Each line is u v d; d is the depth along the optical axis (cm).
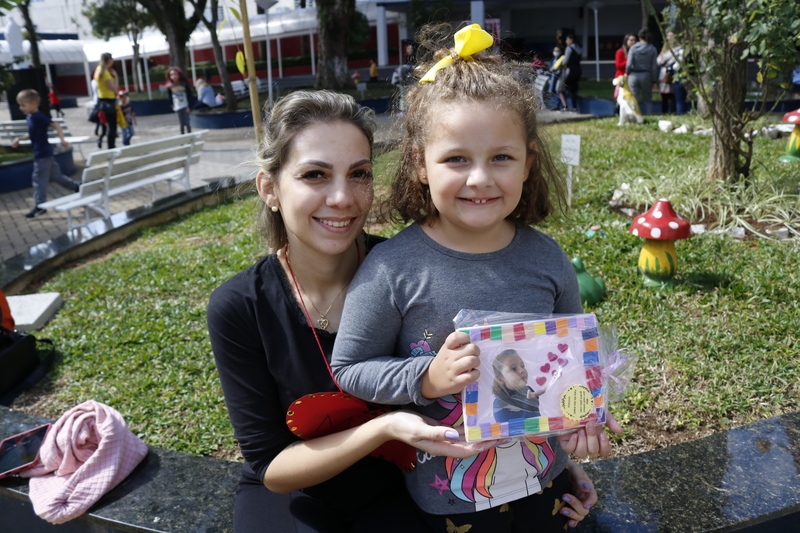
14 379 393
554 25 3966
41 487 253
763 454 247
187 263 580
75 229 708
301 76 3412
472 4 2703
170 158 902
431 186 162
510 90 159
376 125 185
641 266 457
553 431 159
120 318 477
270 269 189
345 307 170
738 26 598
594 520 219
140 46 3189
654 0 3095
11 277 562
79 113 3002
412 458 176
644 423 315
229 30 2838
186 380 385
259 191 189
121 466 259
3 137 1520
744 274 463
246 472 206
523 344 156
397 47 3931
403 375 154
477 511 168
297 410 174
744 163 695
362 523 186
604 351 168
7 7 566
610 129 1136
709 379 345
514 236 175
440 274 163
